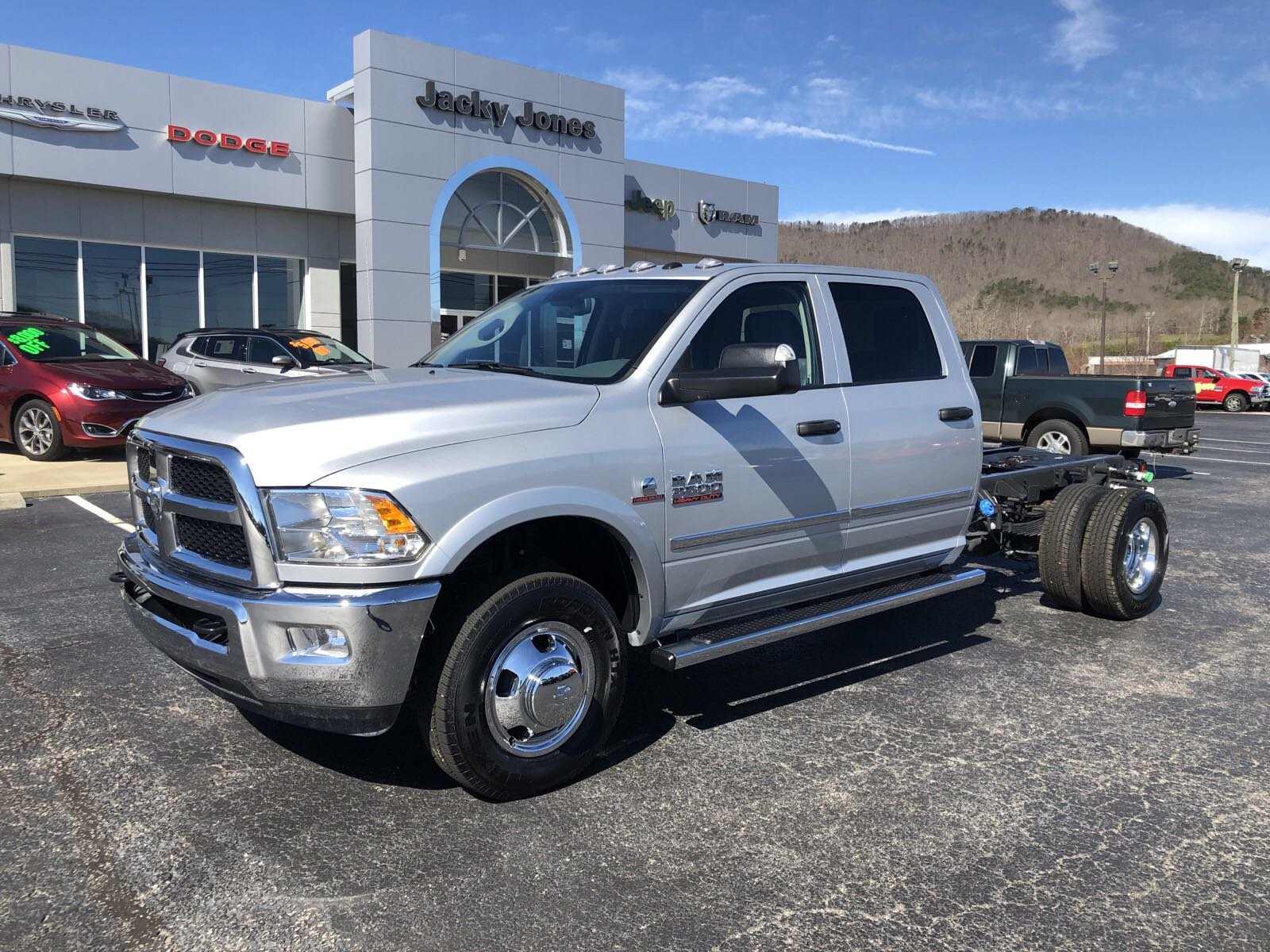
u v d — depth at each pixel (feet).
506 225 76.07
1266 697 16.05
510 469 11.46
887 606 15.64
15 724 14.07
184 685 15.67
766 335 14.85
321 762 13.01
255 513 10.68
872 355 16.38
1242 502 37.76
